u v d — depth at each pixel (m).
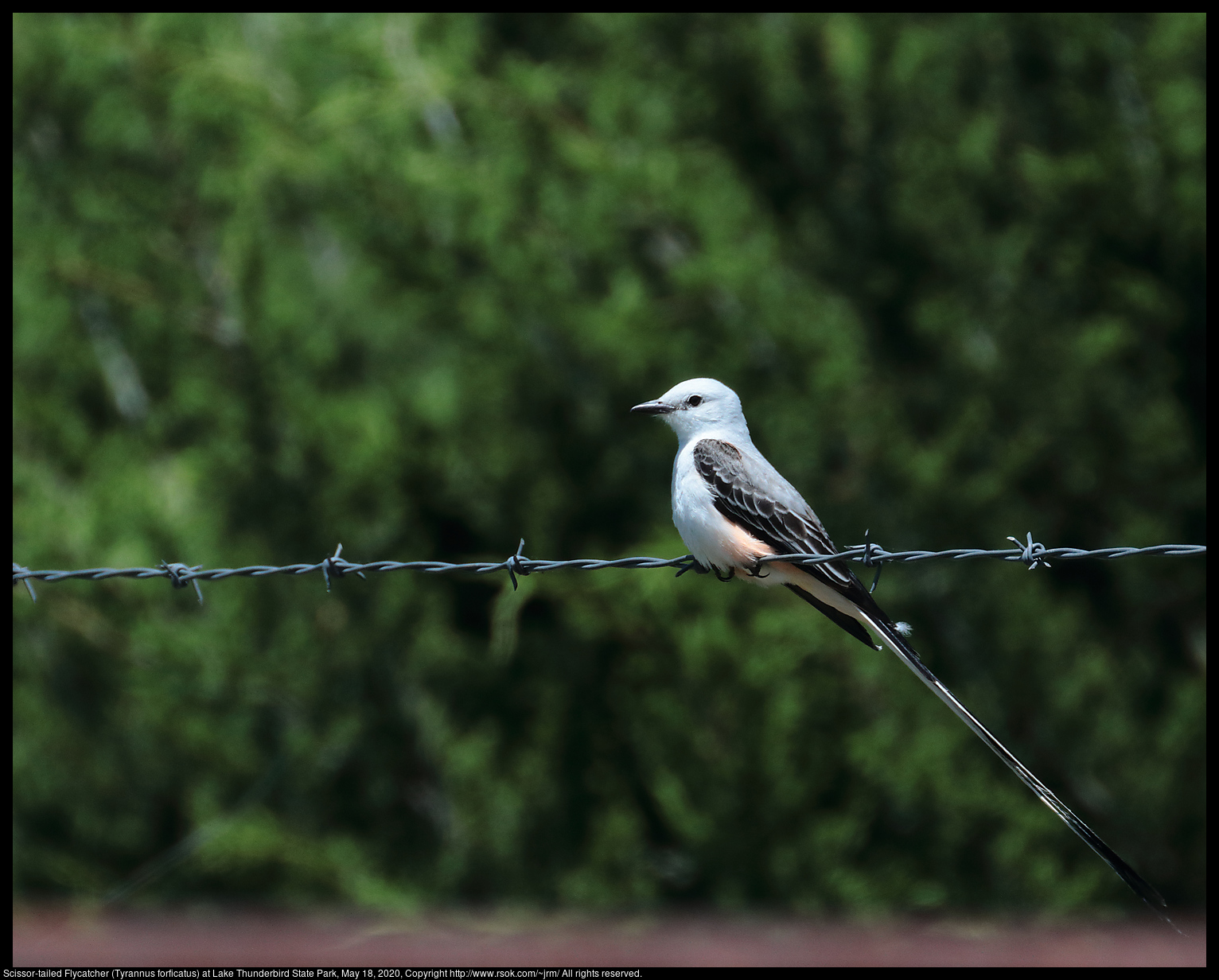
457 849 14.28
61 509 14.88
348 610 14.27
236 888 14.42
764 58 13.75
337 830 14.90
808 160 14.40
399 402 14.00
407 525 14.10
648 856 14.12
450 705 14.45
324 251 15.65
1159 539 13.63
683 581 12.88
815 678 13.20
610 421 13.82
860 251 14.38
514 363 13.38
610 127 13.87
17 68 14.92
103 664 15.32
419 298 13.40
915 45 13.34
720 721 13.22
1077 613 13.70
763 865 13.28
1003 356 13.45
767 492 7.64
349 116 13.28
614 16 14.05
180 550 14.45
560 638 14.20
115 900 14.62
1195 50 13.27
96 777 15.43
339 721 14.40
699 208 13.22
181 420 15.24
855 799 13.41
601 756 14.30
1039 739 13.55
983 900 13.24
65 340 15.08
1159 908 5.40
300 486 14.30
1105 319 13.48
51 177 15.37
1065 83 13.92
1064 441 13.55
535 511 13.74
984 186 13.82
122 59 14.45
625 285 13.28
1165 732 13.55
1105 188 13.51
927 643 13.48
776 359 13.45
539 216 13.51
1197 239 13.40
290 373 13.91
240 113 13.62
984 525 13.38
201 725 14.62
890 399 13.35
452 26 14.27
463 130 14.15
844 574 7.39
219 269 15.04
